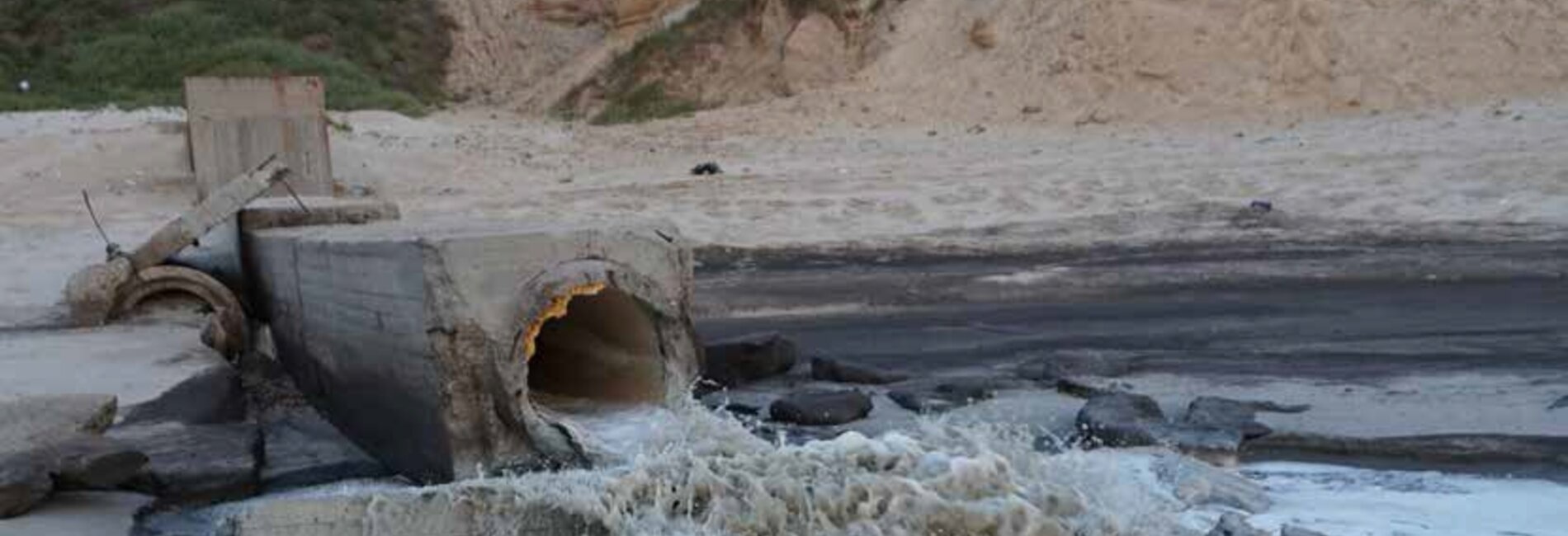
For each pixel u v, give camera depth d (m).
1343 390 9.62
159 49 34.75
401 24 37.56
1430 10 24.73
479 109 33.59
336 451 8.91
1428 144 19.89
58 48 35.28
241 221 11.91
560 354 8.76
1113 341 11.81
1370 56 24.11
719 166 22.33
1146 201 18.55
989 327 12.77
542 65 36.59
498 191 21.22
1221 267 15.07
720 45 30.31
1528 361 10.23
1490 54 23.88
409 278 7.61
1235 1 25.31
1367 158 19.34
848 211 19.03
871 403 9.66
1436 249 15.22
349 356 8.91
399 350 7.94
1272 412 9.07
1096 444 8.55
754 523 6.64
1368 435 8.42
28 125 25.47
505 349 7.45
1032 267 15.67
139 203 20.45
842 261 16.72
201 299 12.34
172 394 9.60
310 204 12.01
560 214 19.39
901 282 15.20
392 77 35.97
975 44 26.86
